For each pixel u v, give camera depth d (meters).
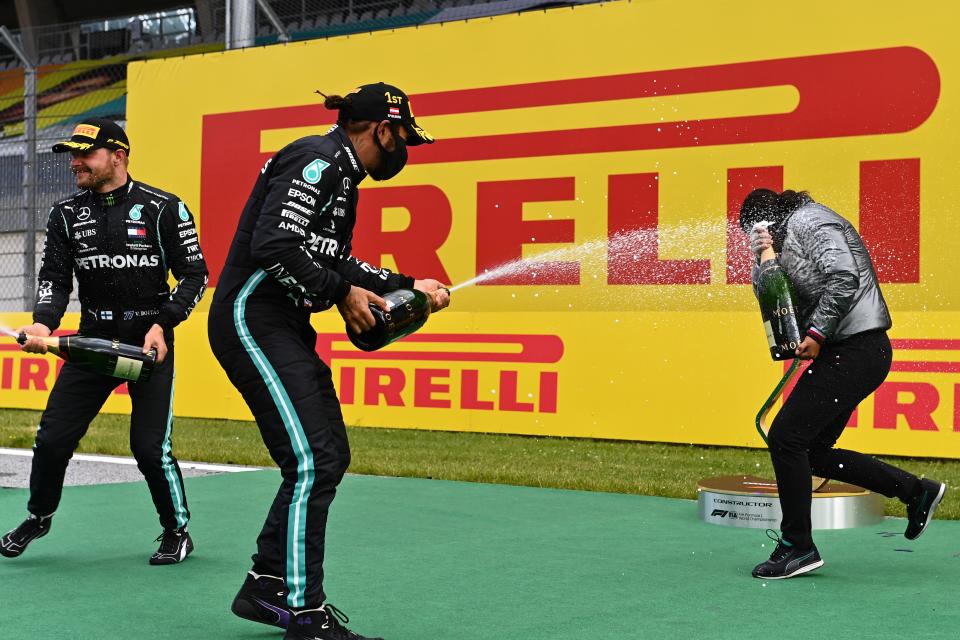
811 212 6.11
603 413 12.56
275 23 15.63
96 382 6.00
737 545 6.77
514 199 13.36
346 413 14.05
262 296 4.36
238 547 6.61
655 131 12.59
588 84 12.96
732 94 12.19
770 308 6.09
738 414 11.87
